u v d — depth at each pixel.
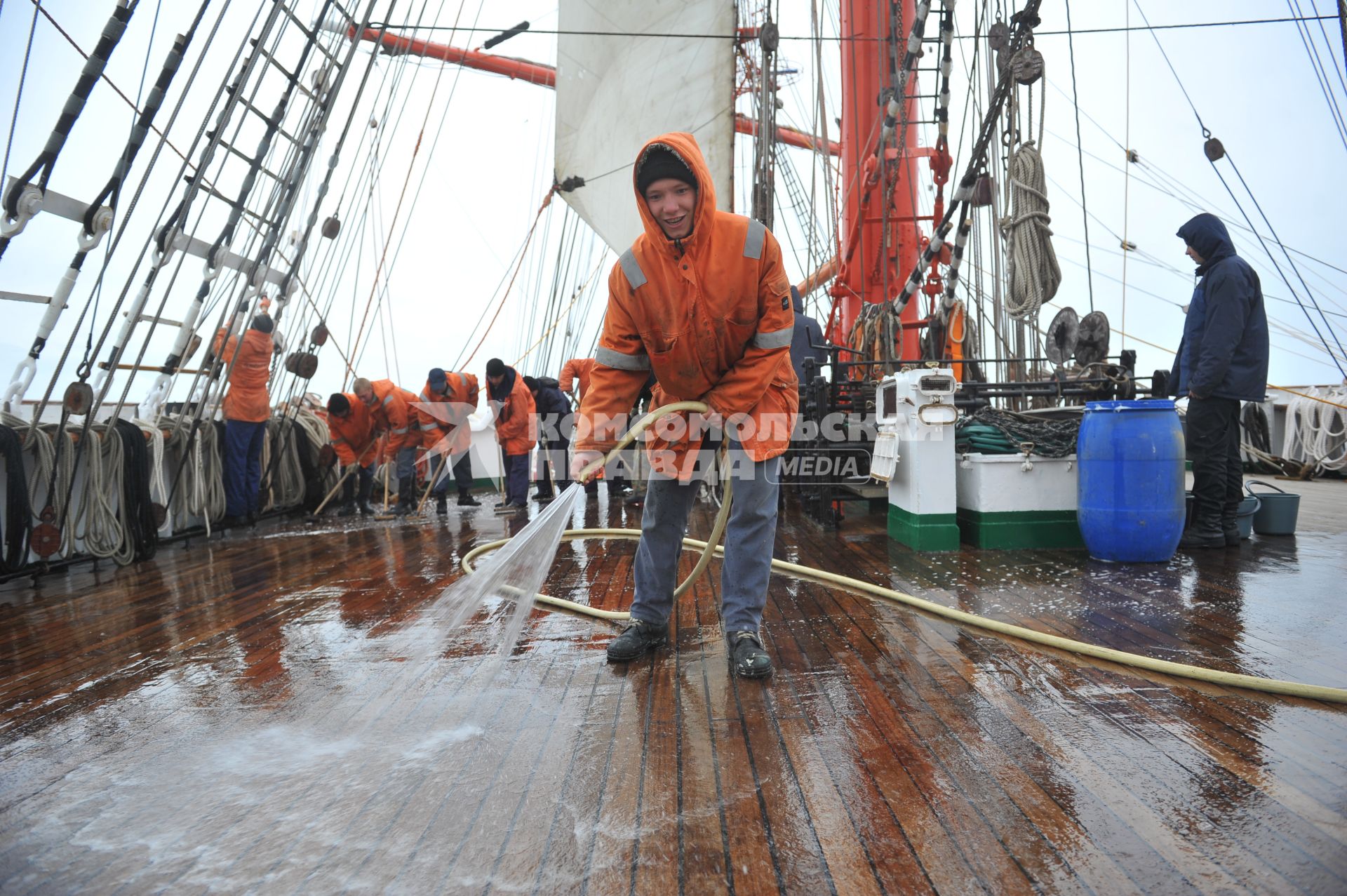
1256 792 1.51
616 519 6.02
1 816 1.62
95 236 4.45
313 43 6.14
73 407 4.48
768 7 8.59
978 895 1.22
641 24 10.17
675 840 1.42
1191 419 3.99
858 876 1.29
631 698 2.15
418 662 2.54
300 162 6.49
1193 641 2.46
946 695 2.08
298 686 2.35
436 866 1.37
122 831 1.54
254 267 6.16
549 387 8.04
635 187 2.14
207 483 6.05
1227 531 4.07
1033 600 3.04
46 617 3.46
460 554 4.69
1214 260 3.91
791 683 2.23
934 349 6.16
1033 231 4.44
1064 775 1.61
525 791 1.63
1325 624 2.59
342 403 6.78
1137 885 1.23
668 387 2.48
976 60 6.75
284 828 1.52
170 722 2.10
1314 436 8.50
